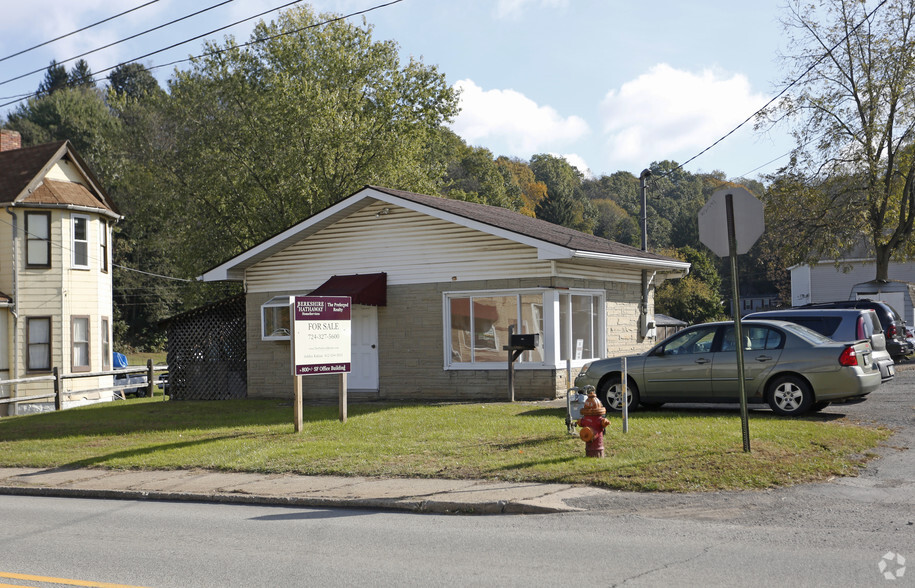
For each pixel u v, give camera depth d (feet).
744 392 34.37
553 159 375.45
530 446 38.04
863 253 156.35
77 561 23.53
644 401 49.19
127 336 217.36
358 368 66.64
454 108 132.26
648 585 19.38
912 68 105.09
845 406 49.06
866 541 23.07
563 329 61.52
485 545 24.02
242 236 123.85
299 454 39.68
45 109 236.63
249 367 71.77
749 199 34.53
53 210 94.07
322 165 114.62
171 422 55.67
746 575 19.97
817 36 110.32
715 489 29.86
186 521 29.14
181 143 124.47
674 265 76.38
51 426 57.00
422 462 36.35
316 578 21.01
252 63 127.85
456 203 72.64
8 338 91.45
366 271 66.39
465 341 62.49
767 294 286.46
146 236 193.88
